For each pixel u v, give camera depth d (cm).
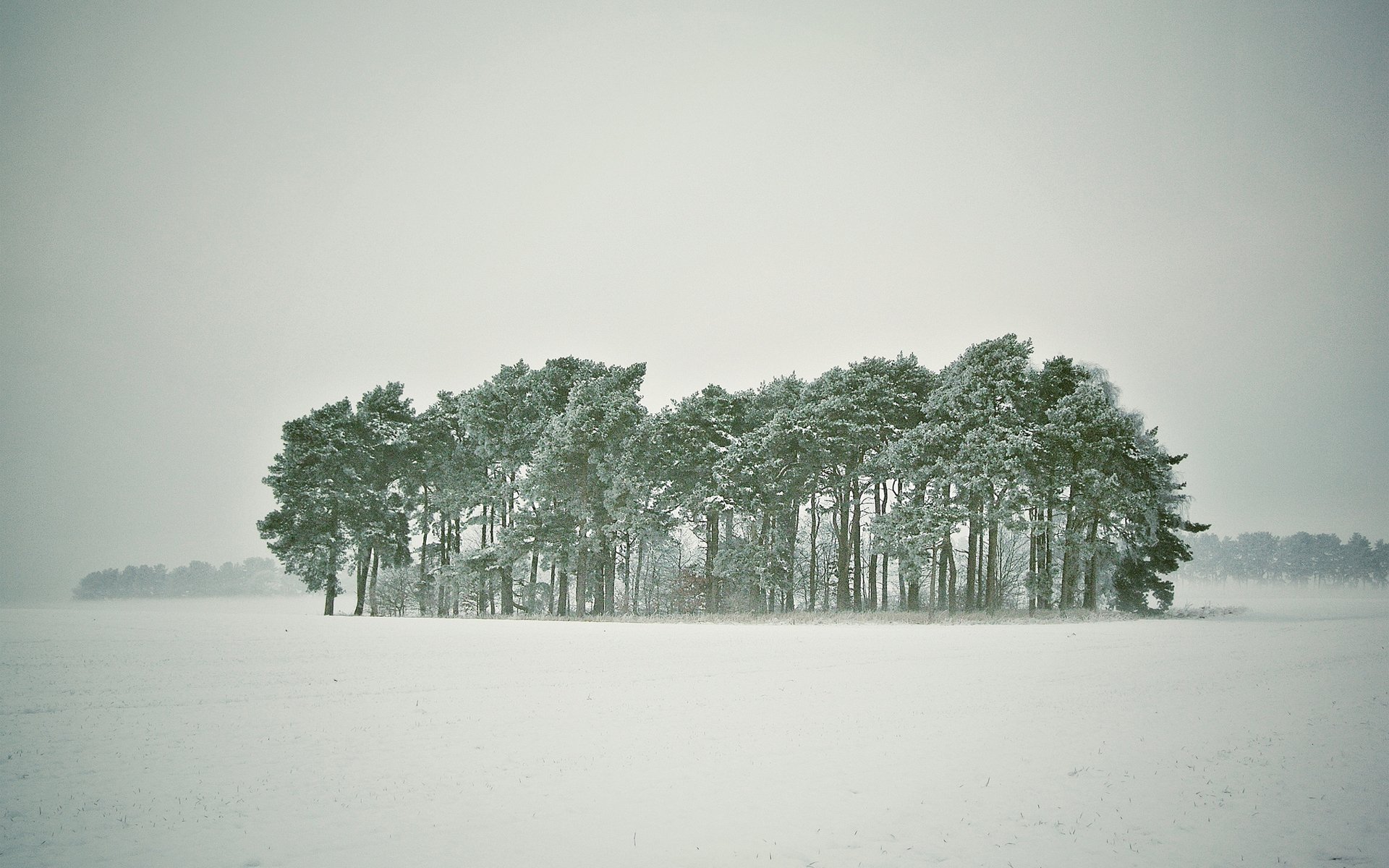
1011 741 1174
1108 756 1090
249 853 718
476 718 1320
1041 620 4266
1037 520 4756
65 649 2211
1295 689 1648
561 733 1212
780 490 5194
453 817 827
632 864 700
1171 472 4997
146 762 1025
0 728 1198
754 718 1346
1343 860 718
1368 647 2492
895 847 750
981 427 4625
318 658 2114
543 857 714
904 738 1196
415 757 1066
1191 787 946
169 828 782
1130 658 2234
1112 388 5006
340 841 750
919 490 4872
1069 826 812
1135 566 4888
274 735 1180
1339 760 1067
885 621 4262
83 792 897
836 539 5981
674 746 1138
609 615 5031
